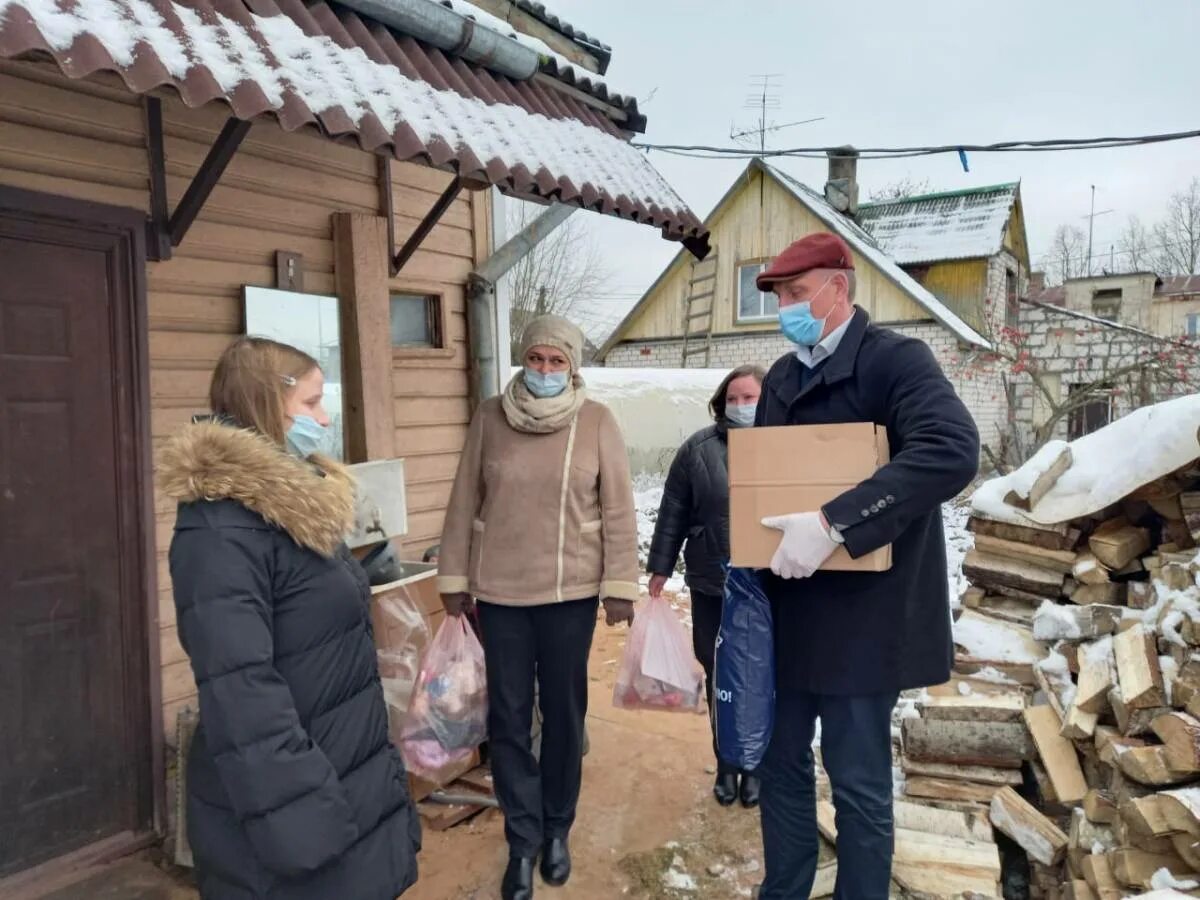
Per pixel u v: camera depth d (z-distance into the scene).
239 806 1.39
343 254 3.38
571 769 2.62
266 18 2.30
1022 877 2.77
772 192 16.52
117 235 2.66
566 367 2.54
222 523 1.47
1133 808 2.17
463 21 2.97
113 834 2.70
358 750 1.64
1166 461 3.09
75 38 1.64
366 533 2.76
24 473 2.46
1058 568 3.50
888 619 1.96
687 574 3.01
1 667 2.43
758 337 16.86
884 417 2.00
